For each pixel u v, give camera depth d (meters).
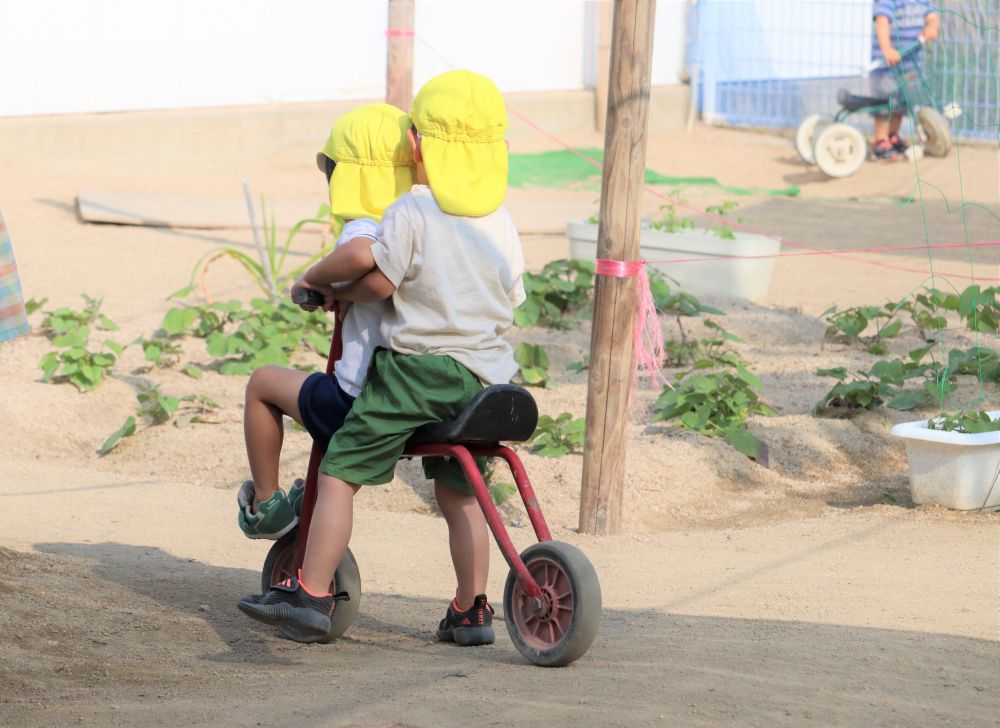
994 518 11.02
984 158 31.69
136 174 29.62
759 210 28.34
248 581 8.98
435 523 11.05
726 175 32.75
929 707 6.10
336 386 7.03
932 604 8.45
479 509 7.64
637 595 8.90
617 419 10.66
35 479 11.80
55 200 26.31
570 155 33.62
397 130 7.08
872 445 13.29
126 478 12.09
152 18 31.16
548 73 37.25
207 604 8.29
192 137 30.91
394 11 17.50
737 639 7.57
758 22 37.31
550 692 6.22
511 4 36.25
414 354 6.73
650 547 10.40
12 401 13.99
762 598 8.73
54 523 10.38
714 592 8.94
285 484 12.09
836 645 7.37
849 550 10.09
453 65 35.69
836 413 14.09
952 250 23.73
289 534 7.70
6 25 29.19
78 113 30.38
